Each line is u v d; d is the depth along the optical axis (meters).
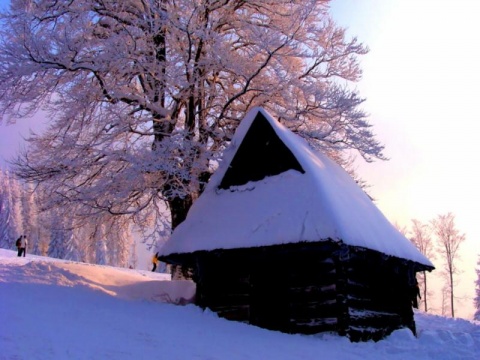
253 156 12.70
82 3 14.99
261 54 16.52
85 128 15.12
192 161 14.21
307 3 15.17
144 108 15.20
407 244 12.91
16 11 14.62
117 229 17.23
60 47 13.66
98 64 13.99
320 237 9.65
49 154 15.09
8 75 13.84
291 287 10.58
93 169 15.23
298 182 11.34
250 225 11.06
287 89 15.27
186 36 15.24
